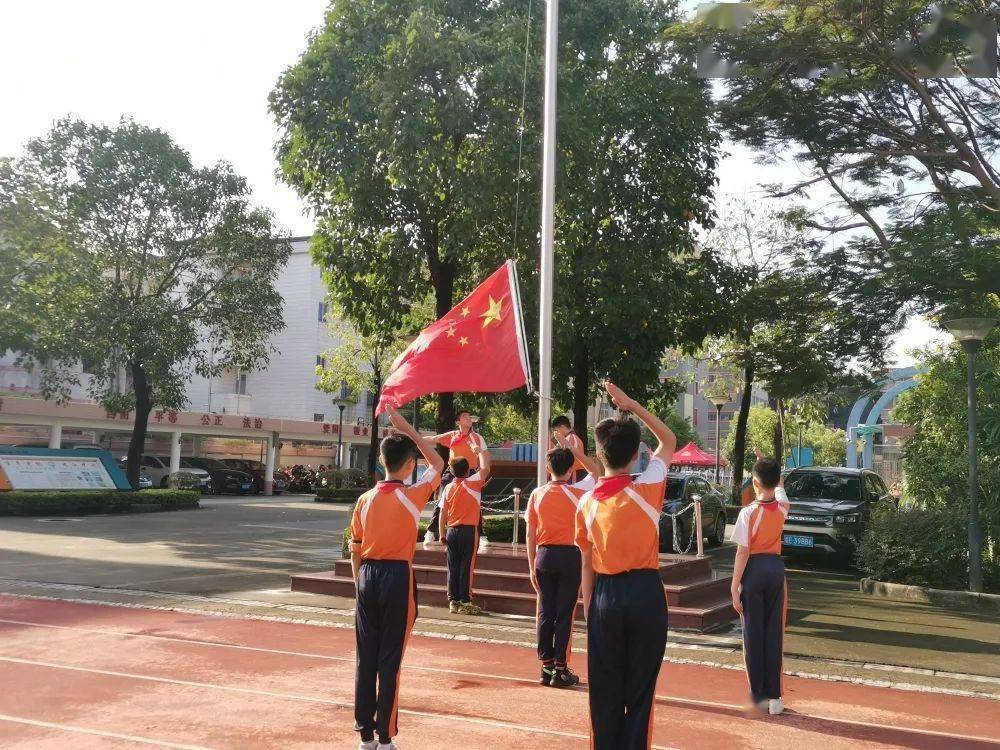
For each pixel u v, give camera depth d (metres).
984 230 15.15
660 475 4.37
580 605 10.04
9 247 24.31
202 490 37.91
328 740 5.33
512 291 8.88
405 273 16.38
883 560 12.98
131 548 16.72
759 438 55.03
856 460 31.22
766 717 6.20
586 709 6.17
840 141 16.75
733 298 19.50
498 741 5.39
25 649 7.81
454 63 14.80
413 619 5.13
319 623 9.43
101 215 24.94
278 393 47.09
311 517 27.17
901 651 8.80
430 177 15.29
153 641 8.28
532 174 15.18
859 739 5.75
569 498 6.86
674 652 8.45
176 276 27.36
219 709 5.98
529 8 15.26
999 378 13.94
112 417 31.31
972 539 12.11
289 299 47.16
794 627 9.98
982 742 5.80
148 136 25.16
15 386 33.72
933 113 15.26
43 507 24.80
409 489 5.11
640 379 18.73
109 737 5.34
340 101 15.73
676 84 17.45
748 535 6.30
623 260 17.86
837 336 17.28
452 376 8.73
